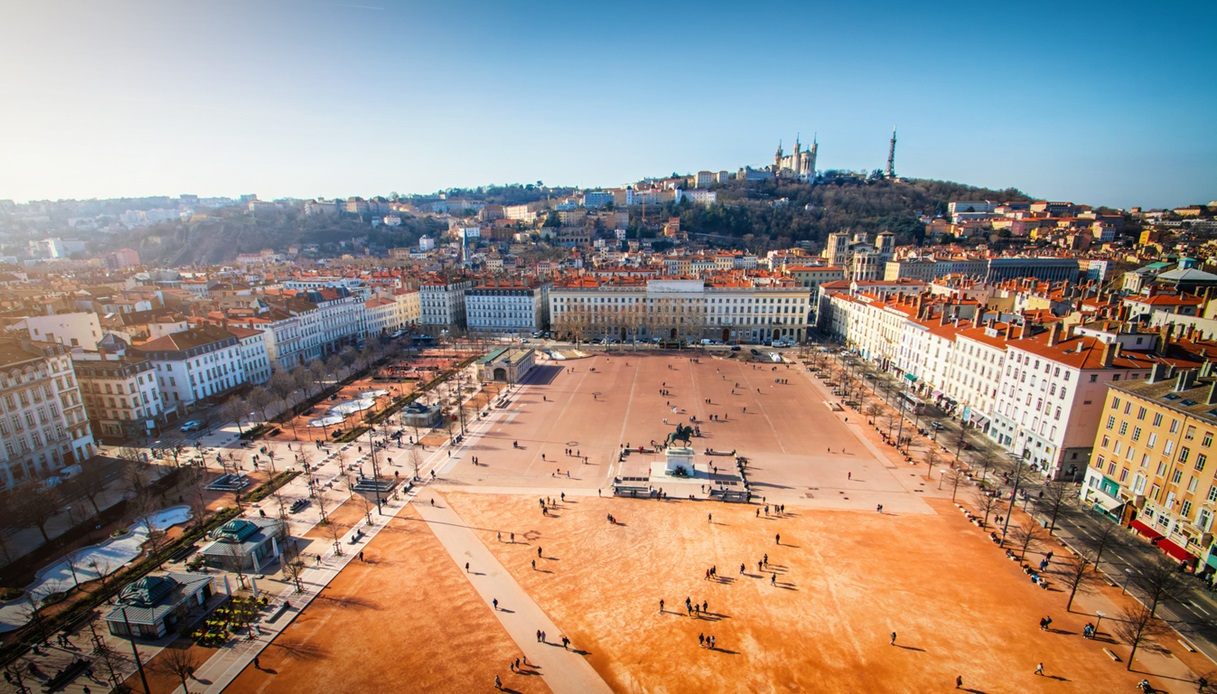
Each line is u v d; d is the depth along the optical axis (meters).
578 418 174.25
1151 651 79.31
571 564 99.31
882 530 110.25
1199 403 100.75
